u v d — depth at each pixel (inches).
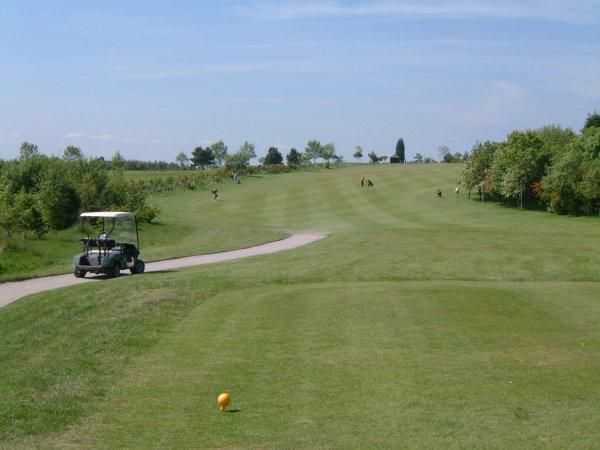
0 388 382.9
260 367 432.1
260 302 654.5
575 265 957.8
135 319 574.9
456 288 721.0
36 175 1875.0
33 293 760.3
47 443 310.2
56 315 591.8
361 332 523.8
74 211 1727.4
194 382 402.3
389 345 483.5
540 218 2272.4
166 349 479.5
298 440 311.4
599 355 457.4
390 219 2262.6
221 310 620.1
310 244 1288.1
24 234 1386.6
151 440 314.3
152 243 1535.4
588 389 384.5
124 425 333.7
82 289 733.9
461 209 2571.4
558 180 2383.1
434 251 1095.6
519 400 366.0
